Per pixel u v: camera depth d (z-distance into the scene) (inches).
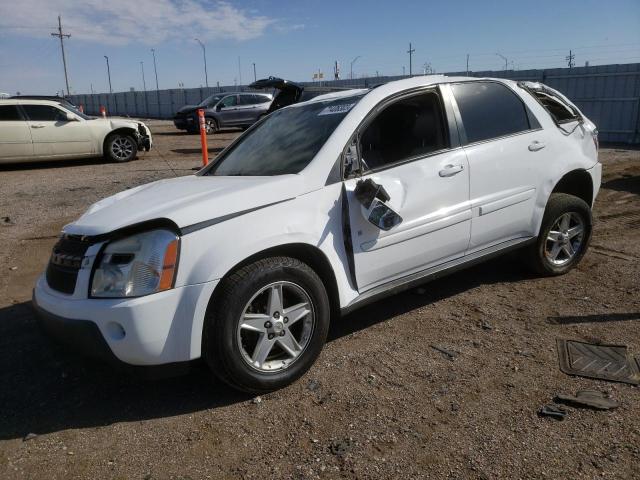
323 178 129.1
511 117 167.5
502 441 101.7
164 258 108.2
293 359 123.4
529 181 166.2
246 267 116.1
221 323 111.7
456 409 112.6
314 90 209.6
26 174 476.4
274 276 117.2
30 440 109.7
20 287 199.8
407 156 144.9
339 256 130.3
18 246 252.1
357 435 105.9
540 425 105.7
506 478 92.3
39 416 118.6
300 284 121.6
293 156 138.4
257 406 117.9
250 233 116.0
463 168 149.9
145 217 113.6
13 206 339.6
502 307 162.6
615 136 632.4
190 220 111.3
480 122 159.3
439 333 147.9
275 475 96.4
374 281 137.9
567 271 187.3
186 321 109.6
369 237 133.6
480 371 127.0
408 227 139.9
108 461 102.7
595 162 188.9
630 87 612.1
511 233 166.4
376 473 95.2
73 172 478.6
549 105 185.3
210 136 864.3
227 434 108.9
